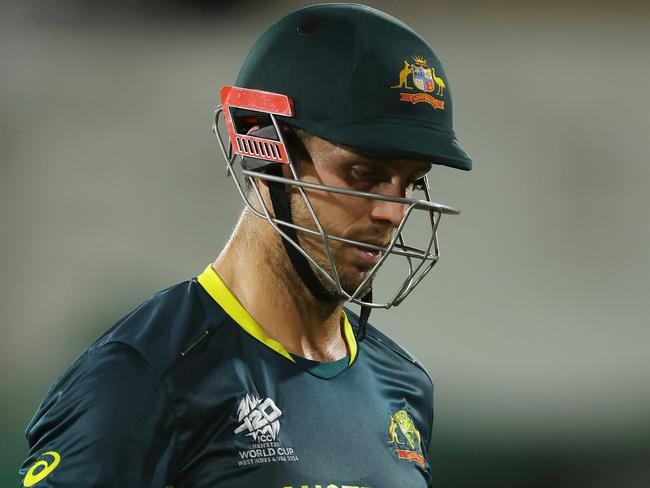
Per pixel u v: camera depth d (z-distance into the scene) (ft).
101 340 18.49
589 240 76.28
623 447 63.62
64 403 17.25
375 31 18.22
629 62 79.87
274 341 19.27
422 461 20.93
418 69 18.16
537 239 75.56
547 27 81.56
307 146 18.26
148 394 17.28
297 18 18.94
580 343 73.87
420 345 72.33
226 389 18.03
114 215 82.12
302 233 18.53
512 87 80.18
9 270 79.36
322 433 18.92
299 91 18.11
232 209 82.38
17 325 76.79
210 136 84.38
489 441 64.44
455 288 74.13
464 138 79.20
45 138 84.17
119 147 84.23
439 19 82.99
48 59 86.17
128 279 79.71
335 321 20.39
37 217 81.46
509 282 74.08
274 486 17.65
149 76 86.22
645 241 75.82
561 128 78.95
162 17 87.10
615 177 77.51
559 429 66.85
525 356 72.79
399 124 17.69
